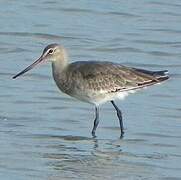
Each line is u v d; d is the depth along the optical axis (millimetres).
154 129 18500
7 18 27328
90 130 18422
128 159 16547
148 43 25484
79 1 29359
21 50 24344
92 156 16641
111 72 18469
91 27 26891
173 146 17422
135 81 18469
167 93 21016
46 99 20359
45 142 17344
